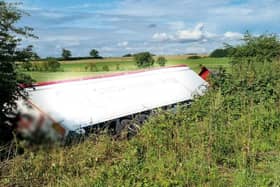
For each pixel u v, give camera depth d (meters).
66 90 15.73
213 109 13.54
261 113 13.30
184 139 11.40
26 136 12.97
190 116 13.41
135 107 17.42
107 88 17.28
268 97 14.92
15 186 9.61
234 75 16.75
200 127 12.11
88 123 15.31
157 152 10.68
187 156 10.26
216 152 10.64
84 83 16.66
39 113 13.74
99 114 15.97
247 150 10.60
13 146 11.85
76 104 15.52
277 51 27.97
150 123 12.60
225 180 9.16
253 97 14.88
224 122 12.80
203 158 10.06
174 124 12.65
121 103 17.09
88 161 10.62
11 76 12.65
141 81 18.77
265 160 10.30
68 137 13.88
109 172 9.38
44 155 11.02
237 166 10.05
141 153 10.83
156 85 19.09
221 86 16.08
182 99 19.47
